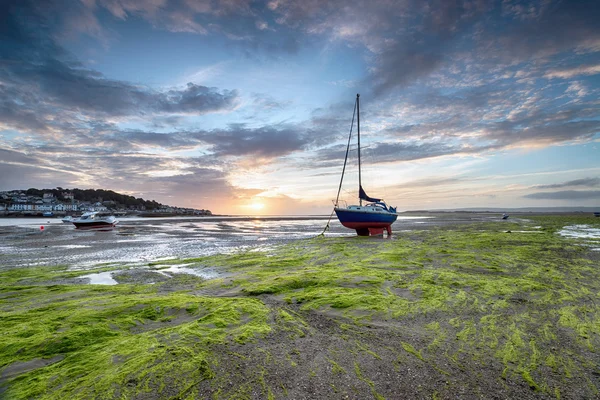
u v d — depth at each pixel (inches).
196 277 461.7
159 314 277.6
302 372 172.7
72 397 152.0
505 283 374.3
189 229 1740.9
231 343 209.6
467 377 167.5
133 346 205.2
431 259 559.2
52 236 1244.5
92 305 301.6
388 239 966.4
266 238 1110.4
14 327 244.5
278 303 310.2
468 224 1894.7
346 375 169.3
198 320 254.4
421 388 157.0
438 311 277.4
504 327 238.4
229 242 971.9
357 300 305.7
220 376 168.2
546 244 780.6
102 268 538.9
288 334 227.0
